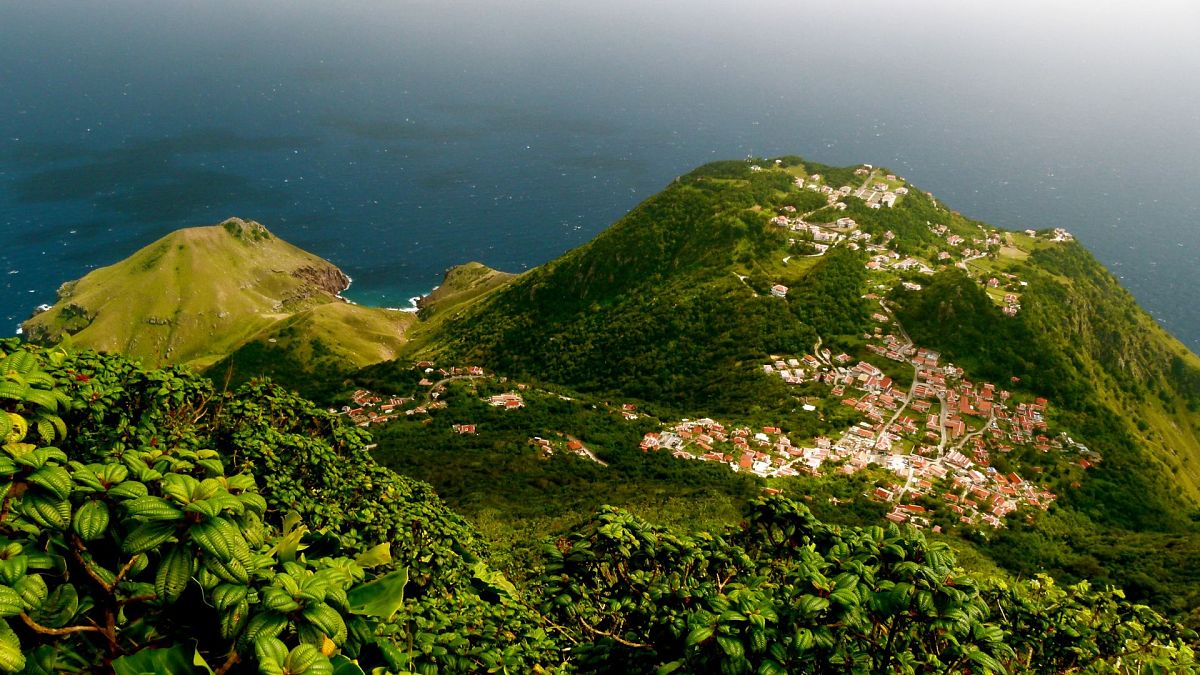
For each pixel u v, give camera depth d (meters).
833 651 7.35
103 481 4.18
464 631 9.67
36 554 3.94
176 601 4.26
